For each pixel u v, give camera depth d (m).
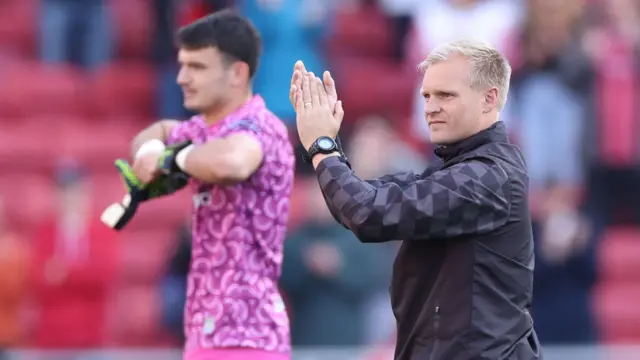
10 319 29.17
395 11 41.91
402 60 41.66
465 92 14.05
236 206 16.89
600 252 35.34
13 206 36.25
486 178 13.70
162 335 32.72
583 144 35.12
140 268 34.97
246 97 17.41
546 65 35.34
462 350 13.82
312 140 14.32
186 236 29.50
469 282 13.84
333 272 28.73
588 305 30.84
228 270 16.94
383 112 36.44
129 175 17.20
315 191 29.42
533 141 34.88
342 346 28.67
